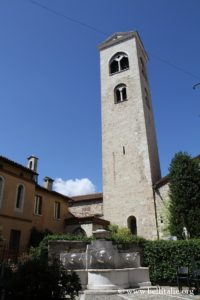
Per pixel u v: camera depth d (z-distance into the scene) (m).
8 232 25.19
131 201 32.41
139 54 43.62
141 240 19.30
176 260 17.75
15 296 8.25
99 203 38.47
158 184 31.52
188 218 24.89
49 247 17.48
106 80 42.44
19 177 28.30
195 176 26.67
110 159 36.31
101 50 46.03
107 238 16.97
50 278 8.59
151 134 38.31
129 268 16.12
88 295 13.37
